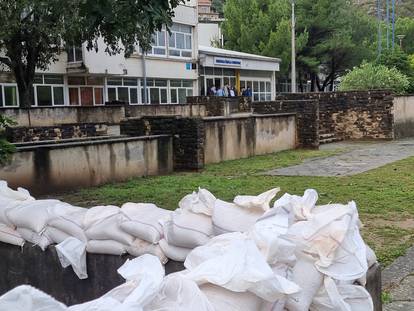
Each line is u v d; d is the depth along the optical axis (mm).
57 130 16297
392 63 28250
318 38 49344
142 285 2268
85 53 30906
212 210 3439
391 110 19703
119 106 24094
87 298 3750
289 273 2707
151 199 8914
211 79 41125
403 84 23625
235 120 14695
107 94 33938
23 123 20406
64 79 31594
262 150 15961
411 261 5418
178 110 26750
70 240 3729
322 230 2850
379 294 3283
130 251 3580
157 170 12078
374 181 10352
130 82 35250
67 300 3828
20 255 4004
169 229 3410
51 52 24125
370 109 20031
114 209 3855
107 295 2318
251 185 10195
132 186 10328
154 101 36844
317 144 17312
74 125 17000
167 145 12328
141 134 12930
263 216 2906
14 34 20797
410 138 20516
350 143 19172
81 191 9922
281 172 12070
